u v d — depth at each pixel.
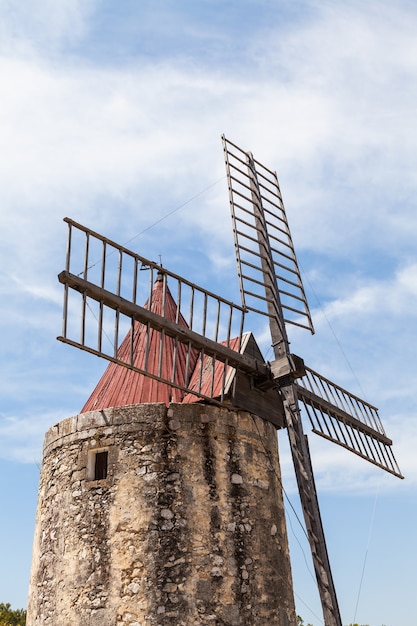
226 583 11.23
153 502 11.37
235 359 12.49
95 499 11.64
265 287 14.00
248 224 14.32
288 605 12.16
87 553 11.31
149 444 11.78
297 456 12.23
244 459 12.41
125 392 13.18
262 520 12.21
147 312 11.20
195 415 12.20
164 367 13.44
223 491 11.90
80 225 10.68
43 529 12.36
